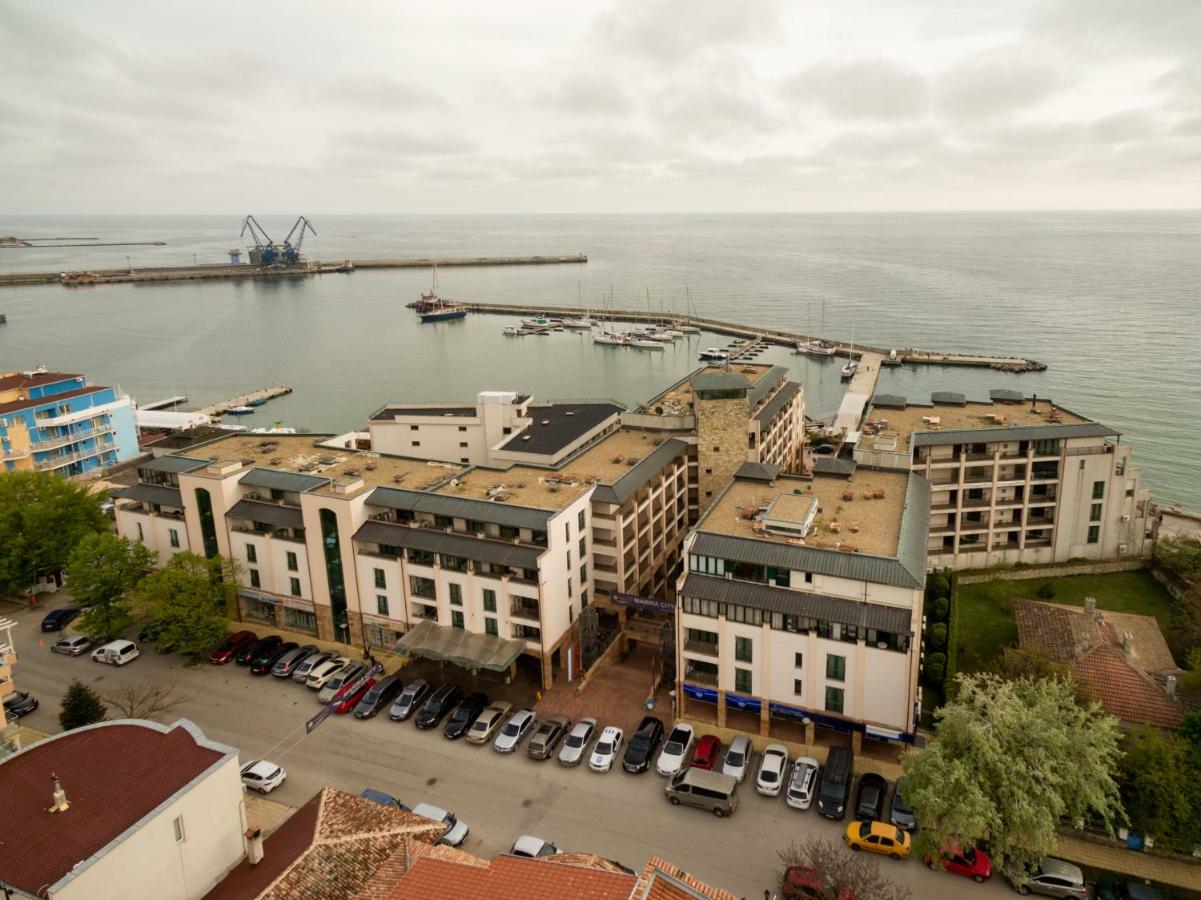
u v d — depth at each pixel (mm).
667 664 93375
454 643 90562
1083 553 118250
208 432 167875
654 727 81938
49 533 112000
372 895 51438
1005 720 63406
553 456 120562
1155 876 64188
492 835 69438
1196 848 63250
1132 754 65625
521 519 90438
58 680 94438
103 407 164500
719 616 79625
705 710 85625
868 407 131125
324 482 101938
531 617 89688
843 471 101250
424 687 89438
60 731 83750
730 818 70938
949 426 118812
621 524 99750
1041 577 115500
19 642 103125
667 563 117812
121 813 53094
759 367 161500
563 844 68188
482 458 144375
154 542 111500
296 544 100000
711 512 91062
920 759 63531
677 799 72500
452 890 47000
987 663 93438
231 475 104250
